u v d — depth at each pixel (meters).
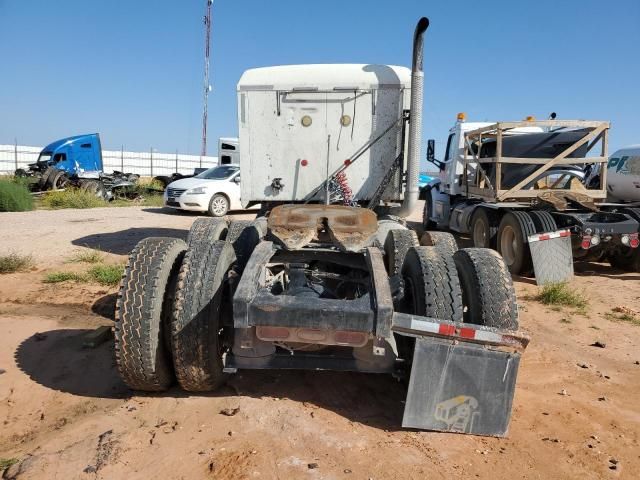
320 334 3.30
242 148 7.41
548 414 3.76
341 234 4.18
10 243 10.13
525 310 6.69
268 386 4.01
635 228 8.30
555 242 8.12
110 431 3.30
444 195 13.75
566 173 10.45
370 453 3.12
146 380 3.62
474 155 11.87
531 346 5.27
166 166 39.25
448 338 3.28
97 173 22.89
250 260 3.69
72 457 3.00
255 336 3.58
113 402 3.80
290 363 3.64
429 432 3.40
